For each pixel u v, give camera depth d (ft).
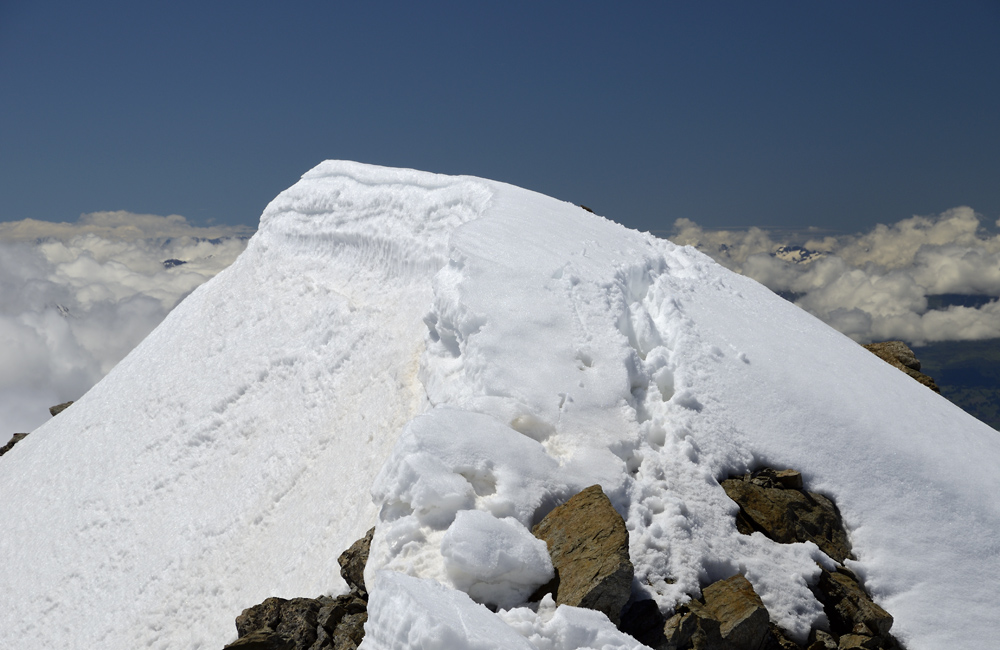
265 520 49.93
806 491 33.60
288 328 71.26
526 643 19.94
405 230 70.85
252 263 88.53
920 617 29.40
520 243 48.19
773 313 50.39
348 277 73.41
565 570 25.29
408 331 57.98
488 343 36.50
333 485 46.47
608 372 36.24
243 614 30.78
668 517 29.58
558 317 39.37
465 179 68.95
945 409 42.06
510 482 28.40
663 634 24.82
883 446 36.01
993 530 33.19
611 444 32.19
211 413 65.77
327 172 89.81
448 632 18.67
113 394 80.79
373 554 27.71
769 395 37.93
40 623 52.60
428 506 27.07
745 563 29.04
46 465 74.43
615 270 46.37
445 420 29.94
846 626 28.91
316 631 29.37
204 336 80.33
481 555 24.39
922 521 33.04
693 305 46.19
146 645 45.21
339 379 59.72
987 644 28.73
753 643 25.80
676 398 36.06
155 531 55.77
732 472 33.73
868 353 48.47
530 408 32.96
